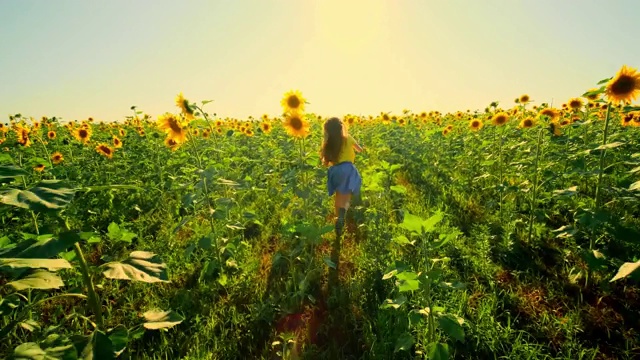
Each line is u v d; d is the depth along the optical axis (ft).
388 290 12.55
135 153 33.19
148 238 17.89
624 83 11.16
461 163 27.76
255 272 14.44
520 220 16.33
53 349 5.00
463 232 17.38
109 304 12.37
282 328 11.33
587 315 11.09
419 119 48.16
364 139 40.98
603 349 9.89
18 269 5.37
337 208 18.28
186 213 21.99
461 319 8.16
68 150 31.60
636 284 12.34
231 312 11.86
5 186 5.63
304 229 12.17
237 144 34.81
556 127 19.70
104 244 17.15
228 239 14.94
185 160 23.18
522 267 14.17
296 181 16.87
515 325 10.94
